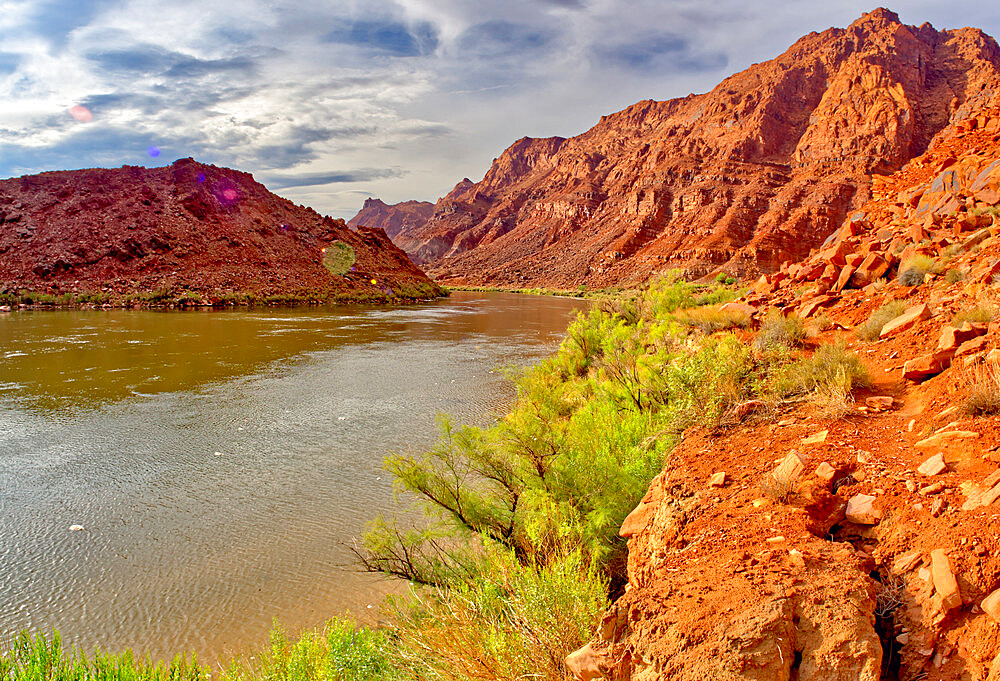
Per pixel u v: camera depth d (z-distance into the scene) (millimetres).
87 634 5707
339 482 9727
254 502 8875
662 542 3848
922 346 6121
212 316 41969
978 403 4094
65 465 10555
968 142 15398
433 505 6480
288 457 11039
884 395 5277
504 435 6094
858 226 13961
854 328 7730
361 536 7672
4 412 14305
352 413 14539
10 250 54312
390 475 10047
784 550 2967
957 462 3521
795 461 3938
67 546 7488
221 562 7039
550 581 3559
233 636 5648
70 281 52625
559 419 7758
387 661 4023
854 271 10172
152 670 4305
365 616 5875
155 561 7086
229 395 16500
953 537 2809
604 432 6473
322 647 4551
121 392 16672
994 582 2480
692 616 2590
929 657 2400
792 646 2385
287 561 7039
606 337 13219
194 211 68062
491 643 3268
